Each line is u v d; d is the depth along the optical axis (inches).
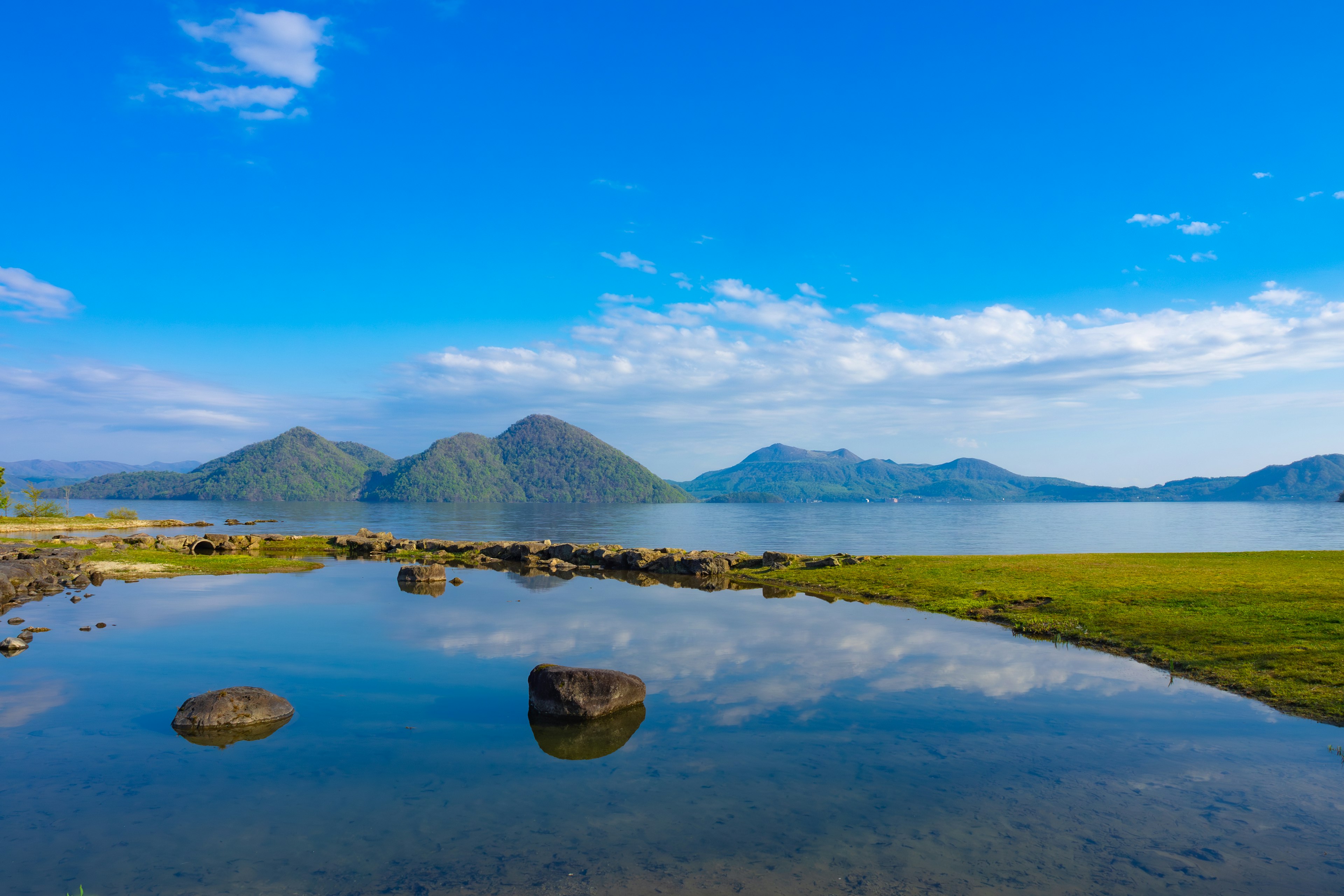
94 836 369.1
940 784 442.6
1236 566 1350.9
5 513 4813.0
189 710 561.0
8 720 569.9
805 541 4242.1
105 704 615.2
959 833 374.3
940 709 604.4
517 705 623.8
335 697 646.5
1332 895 308.8
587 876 328.2
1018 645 882.8
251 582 1562.5
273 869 334.6
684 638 924.6
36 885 319.0
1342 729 538.9
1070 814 397.4
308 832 375.9
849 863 341.7
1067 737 530.6
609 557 2069.4
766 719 580.4
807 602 1283.2
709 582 1633.9
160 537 2719.0
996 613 1083.3
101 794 425.4
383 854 350.3
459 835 372.8
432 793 430.9
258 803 414.9
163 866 336.8
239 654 821.2
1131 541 4106.8
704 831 378.0
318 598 1302.9
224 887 317.1
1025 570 1414.9
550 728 557.6
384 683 695.7
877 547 3644.2
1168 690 663.1
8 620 1037.8
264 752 503.8
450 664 777.6
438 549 2517.2
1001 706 613.0
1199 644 794.8
